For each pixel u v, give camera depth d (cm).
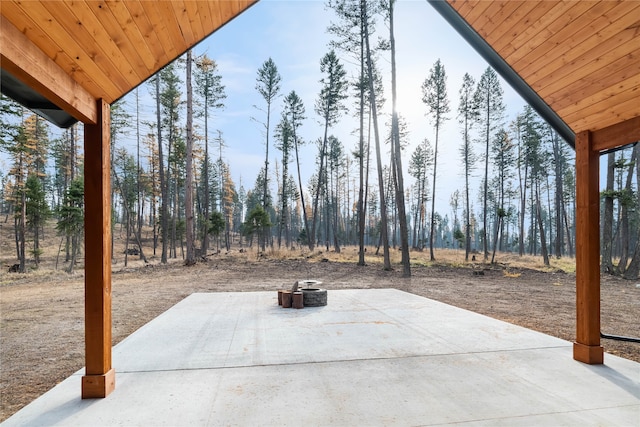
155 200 3067
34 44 201
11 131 1599
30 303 777
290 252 2144
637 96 293
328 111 2438
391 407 248
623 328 539
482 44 350
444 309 614
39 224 2266
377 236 4206
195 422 229
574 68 313
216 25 314
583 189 362
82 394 268
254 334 450
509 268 1683
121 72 280
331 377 308
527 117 2609
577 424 224
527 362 347
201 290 921
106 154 295
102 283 279
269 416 236
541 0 273
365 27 1517
